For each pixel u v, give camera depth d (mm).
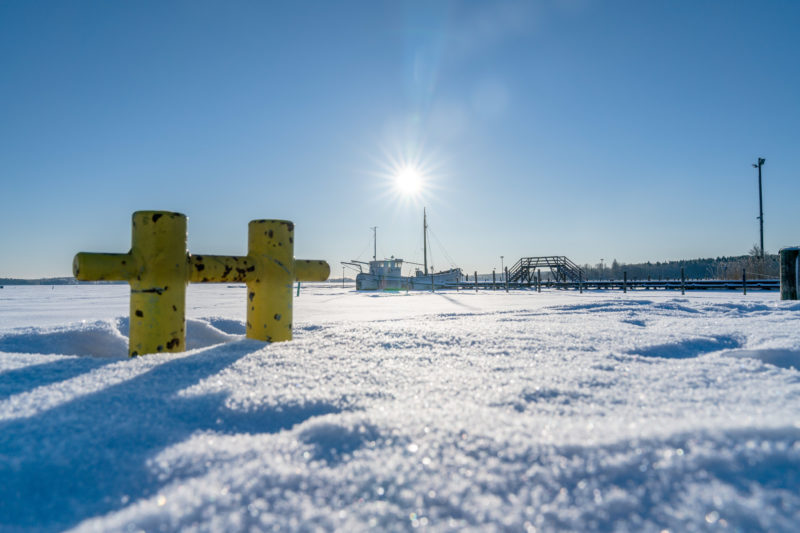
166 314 2318
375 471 895
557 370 1792
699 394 1472
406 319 4352
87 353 2803
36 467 986
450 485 835
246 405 1371
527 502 775
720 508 729
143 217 2328
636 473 835
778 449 880
